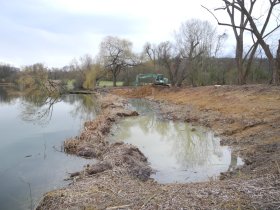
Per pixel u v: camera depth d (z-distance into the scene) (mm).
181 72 50438
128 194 7668
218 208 6336
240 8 14070
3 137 18344
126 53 69750
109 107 30984
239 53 30562
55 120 25453
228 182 8039
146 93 48406
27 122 24391
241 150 13734
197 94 34312
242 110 21047
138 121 24156
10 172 11922
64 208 7207
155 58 71625
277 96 22469
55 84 61000
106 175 9781
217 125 19562
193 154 14273
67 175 11297
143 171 11266
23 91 64062
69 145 14930
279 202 6367
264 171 9133
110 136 18453
